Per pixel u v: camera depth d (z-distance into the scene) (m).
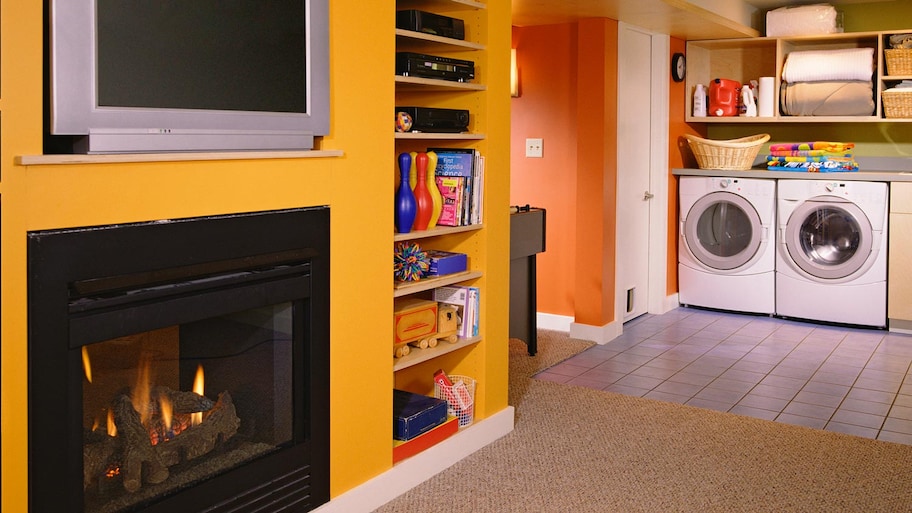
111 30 1.92
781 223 5.80
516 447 3.42
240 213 2.27
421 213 3.10
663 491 2.99
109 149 1.93
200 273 2.13
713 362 4.81
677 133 6.25
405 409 3.10
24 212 1.79
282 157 2.36
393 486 2.90
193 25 2.10
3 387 1.77
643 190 5.96
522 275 4.79
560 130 5.37
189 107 2.11
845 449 3.44
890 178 5.40
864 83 5.80
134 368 2.11
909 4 5.90
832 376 4.53
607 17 5.03
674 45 6.08
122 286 1.95
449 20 3.10
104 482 2.05
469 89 3.23
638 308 6.03
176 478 2.20
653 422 3.75
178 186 2.09
